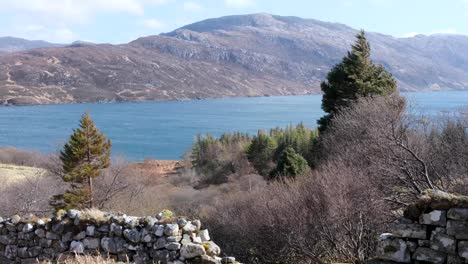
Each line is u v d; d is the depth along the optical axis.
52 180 41.47
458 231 6.31
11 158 62.75
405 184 21.59
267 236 22.66
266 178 45.53
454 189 20.30
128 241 10.26
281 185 29.59
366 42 43.72
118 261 9.98
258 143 55.97
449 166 22.95
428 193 6.70
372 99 35.06
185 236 10.03
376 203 19.45
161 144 103.56
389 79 43.72
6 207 33.78
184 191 46.78
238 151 60.50
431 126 29.39
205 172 59.97
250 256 23.36
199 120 158.75
